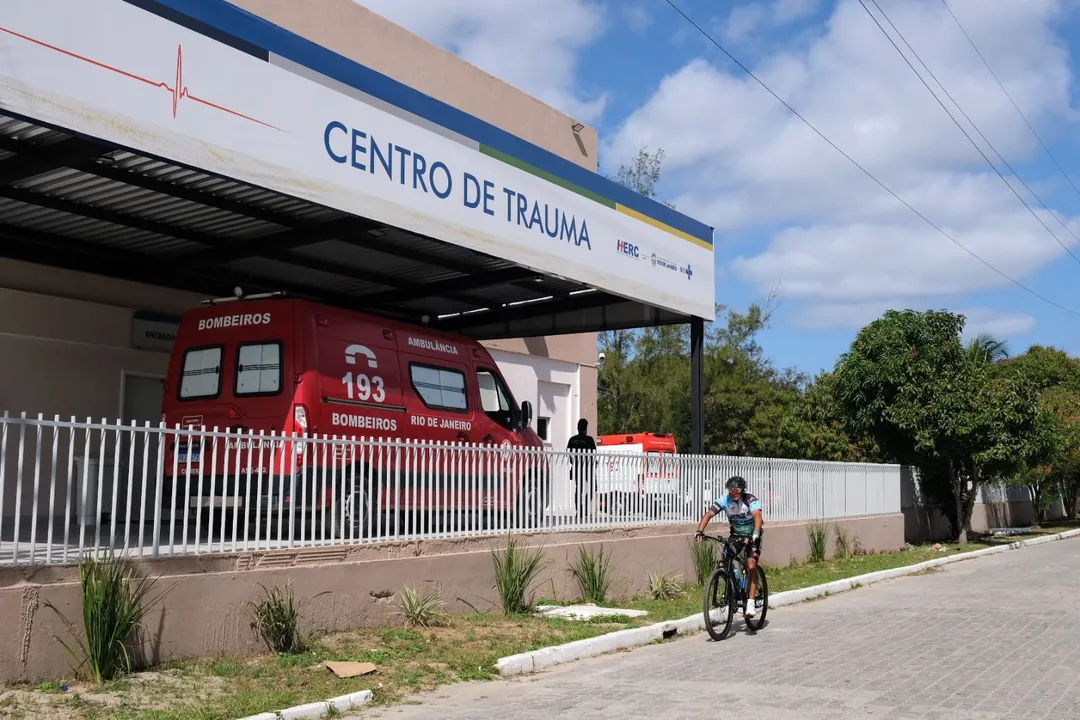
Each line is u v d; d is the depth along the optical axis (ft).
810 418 92.48
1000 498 108.68
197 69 27.99
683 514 49.06
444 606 33.55
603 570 41.57
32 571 22.22
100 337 42.78
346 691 24.39
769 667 28.68
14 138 27.96
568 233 44.09
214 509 26.40
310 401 36.22
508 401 47.39
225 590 26.27
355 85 33.24
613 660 30.81
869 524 70.38
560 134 68.59
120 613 23.32
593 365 74.13
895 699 24.08
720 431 135.64
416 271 47.29
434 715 23.20
